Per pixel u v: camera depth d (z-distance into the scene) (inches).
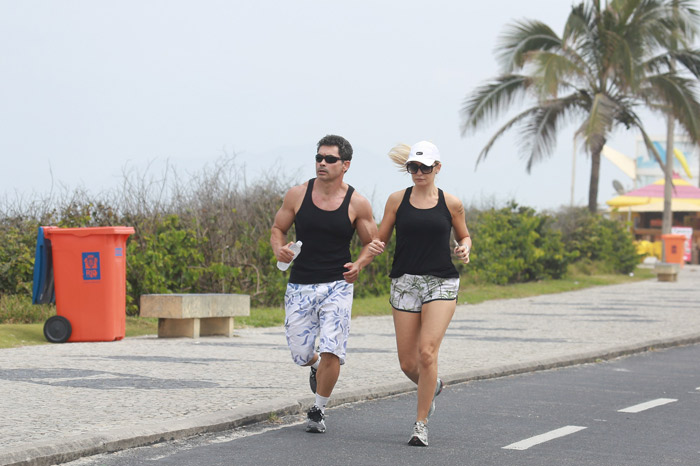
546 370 914.1
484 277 2082.9
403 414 660.7
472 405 703.1
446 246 580.4
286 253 577.0
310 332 594.9
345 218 585.9
